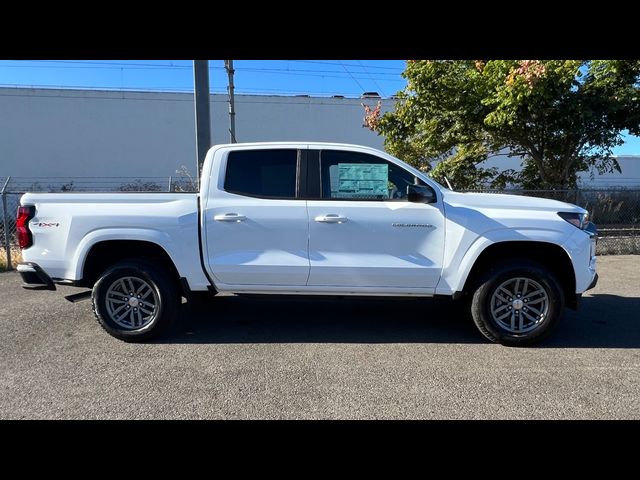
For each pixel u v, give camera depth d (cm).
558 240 438
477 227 441
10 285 723
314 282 457
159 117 2262
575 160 1119
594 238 460
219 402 331
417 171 459
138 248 472
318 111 2328
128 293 461
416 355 423
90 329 498
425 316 557
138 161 2256
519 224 439
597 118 930
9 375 376
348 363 404
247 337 474
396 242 448
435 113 1079
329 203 451
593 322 527
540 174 1147
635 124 964
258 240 452
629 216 1127
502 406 326
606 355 423
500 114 925
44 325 511
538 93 877
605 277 777
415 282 453
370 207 449
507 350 438
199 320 537
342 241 448
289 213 449
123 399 335
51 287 462
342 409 322
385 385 359
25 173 2166
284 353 428
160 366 396
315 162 460
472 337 476
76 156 2205
